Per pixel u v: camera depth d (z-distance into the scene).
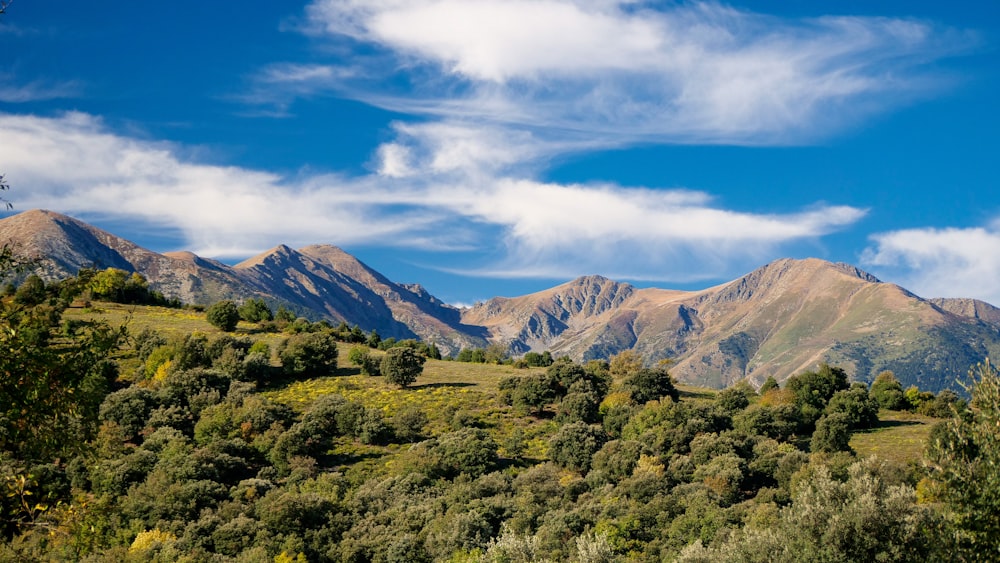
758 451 76.31
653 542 54.09
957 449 20.41
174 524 57.25
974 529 19.36
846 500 29.08
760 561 29.17
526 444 86.88
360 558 55.75
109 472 63.84
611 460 73.88
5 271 14.70
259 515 60.00
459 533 56.12
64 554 29.00
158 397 84.88
